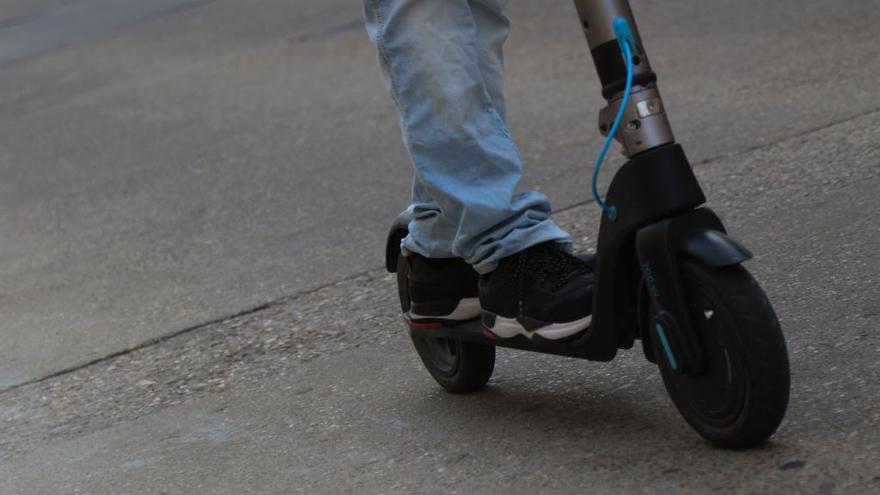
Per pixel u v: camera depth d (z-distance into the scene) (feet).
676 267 17.76
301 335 29.84
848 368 20.84
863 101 41.14
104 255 42.04
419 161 20.39
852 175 33.24
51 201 51.60
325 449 22.04
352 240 38.14
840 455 17.62
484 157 20.16
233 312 32.83
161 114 65.16
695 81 48.65
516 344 20.76
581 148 43.47
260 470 21.66
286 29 82.69
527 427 20.98
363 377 25.81
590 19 18.39
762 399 17.21
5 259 43.83
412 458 20.77
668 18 60.54
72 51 91.61
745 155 37.63
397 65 20.25
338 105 59.21
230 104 64.18
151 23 95.50
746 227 30.99
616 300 19.01
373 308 30.86
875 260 26.43
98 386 28.99
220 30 87.35
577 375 22.94
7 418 27.66
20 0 117.29
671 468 18.20
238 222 42.98
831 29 52.85
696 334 17.83
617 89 18.21
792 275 26.61
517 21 67.87
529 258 20.21
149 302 35.53
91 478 22.90
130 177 53.06
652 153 17.95
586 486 18.28
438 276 22.00
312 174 47.62
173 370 29.12
